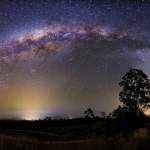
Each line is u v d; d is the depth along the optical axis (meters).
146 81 32.44
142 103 31.88
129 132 27.33
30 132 43.53
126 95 32.28
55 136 41.94
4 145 21.34
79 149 22.95
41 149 22.47
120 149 22.48
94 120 61.09
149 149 21.97
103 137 27.41
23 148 21.56
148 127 28.36
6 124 60.44
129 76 32.59
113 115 29.06
